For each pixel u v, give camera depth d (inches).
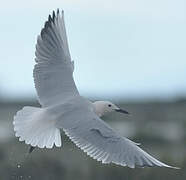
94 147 490.3
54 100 525.3
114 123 1638.8
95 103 566.3
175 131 1487.5
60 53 544.1
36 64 540.4
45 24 547.5
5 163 900.6
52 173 896.3
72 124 501.7
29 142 513.3
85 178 882.8
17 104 2140.7
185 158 926.4
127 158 483.2
